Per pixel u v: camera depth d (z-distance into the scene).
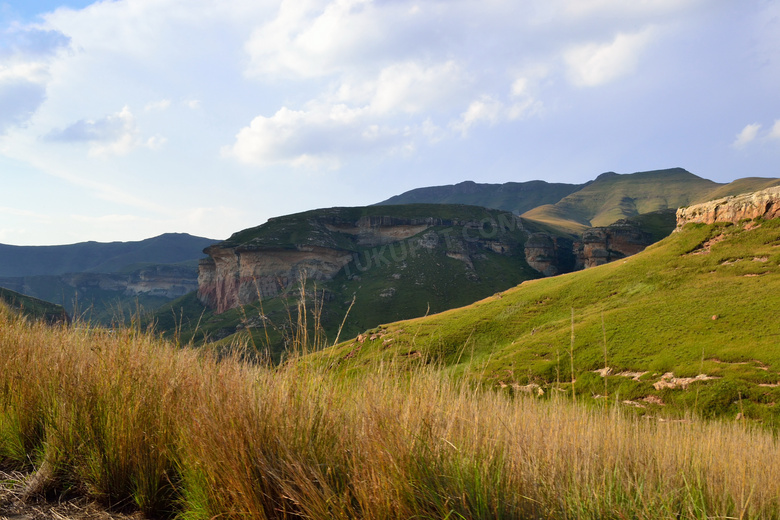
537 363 44.09
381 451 2.52
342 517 2.33
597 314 58.50
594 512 2.54
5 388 4.32
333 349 3.53
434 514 2.35
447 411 3.02
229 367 3.57
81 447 3.40
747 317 44.28
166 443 3.29
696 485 3.21
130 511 3.14
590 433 3.41
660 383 35.53
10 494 3.27
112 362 4.07
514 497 2.44
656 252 75.56
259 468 2.62
